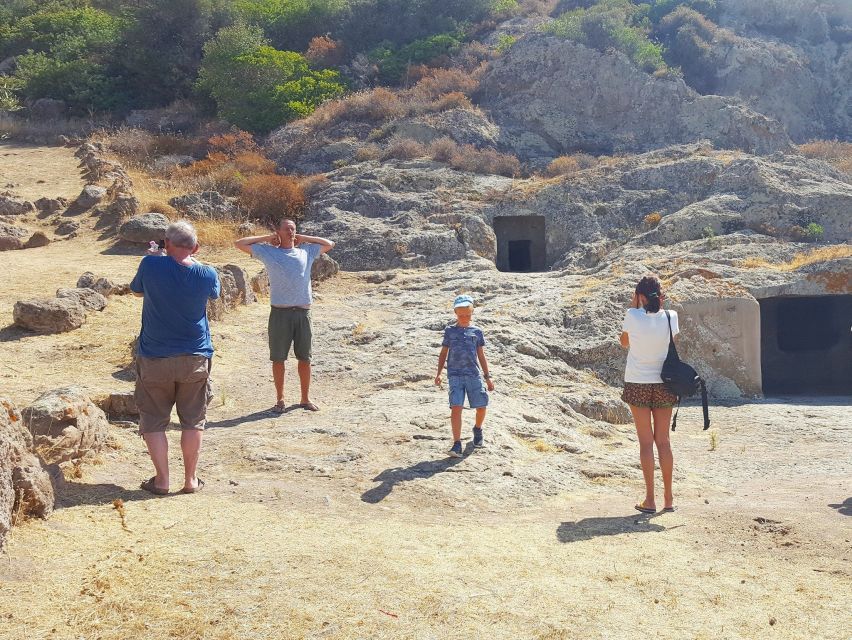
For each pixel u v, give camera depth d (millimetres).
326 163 27562
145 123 34781
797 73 42219
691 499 6738
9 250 17594
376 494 6043
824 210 20516
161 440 5680
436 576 4266
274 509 5453
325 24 42062
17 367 9227
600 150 30938
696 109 31359
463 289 17312
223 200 22438
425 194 23734
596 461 7840
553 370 12562
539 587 4195
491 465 6949
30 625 3492
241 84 33094
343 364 11484
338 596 3922
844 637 3711
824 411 12719
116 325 11367
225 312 13750
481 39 40625
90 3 45688
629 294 15375
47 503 4887
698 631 3746
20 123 33094
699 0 47156
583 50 32500
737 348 14852
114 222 19625
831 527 5500
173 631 3492
